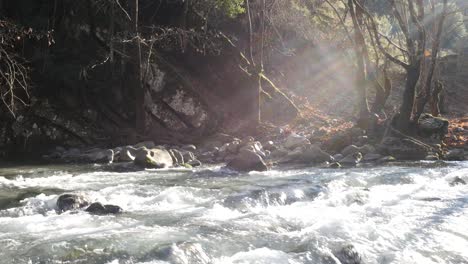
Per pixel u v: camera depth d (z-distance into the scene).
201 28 25.89
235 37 27.47
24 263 6.35
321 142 20.66
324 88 31.25
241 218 8.77
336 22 33.84
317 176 13.89
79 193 10.16
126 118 23.84
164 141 22.78
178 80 24.95
